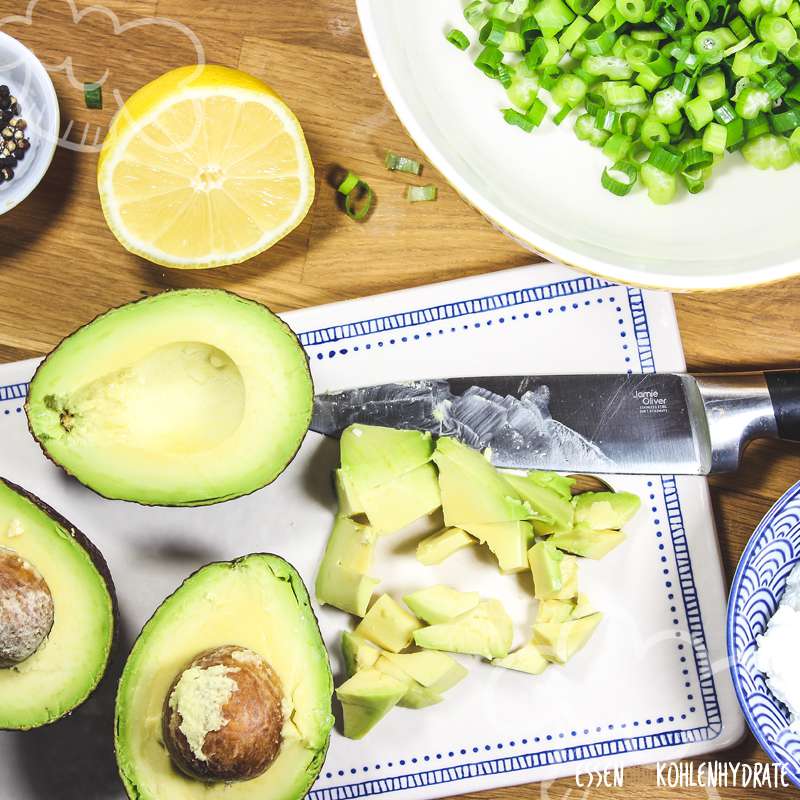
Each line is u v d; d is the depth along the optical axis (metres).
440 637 0.72
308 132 0.74
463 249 0.74
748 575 0.70
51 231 0.74
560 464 0.73
